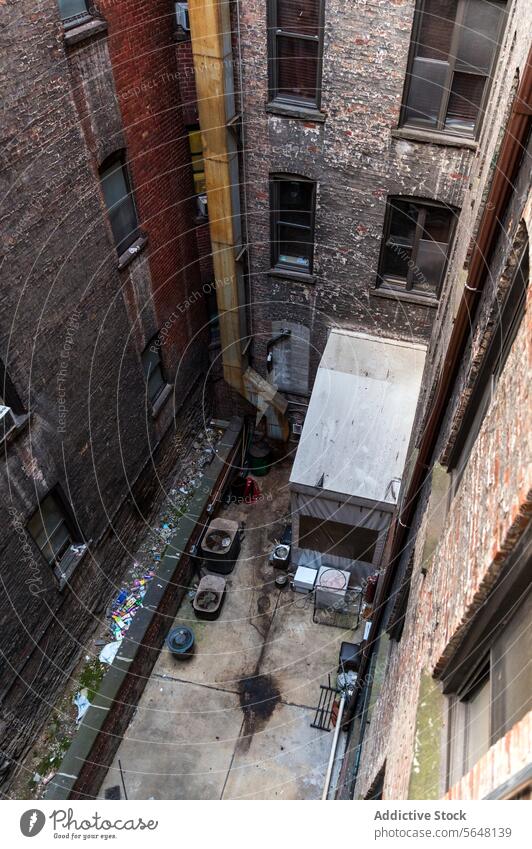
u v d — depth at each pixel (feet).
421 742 12.32
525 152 13.17
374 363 35.78
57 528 30.66
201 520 38.45
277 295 37.83
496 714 9.77
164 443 40.98
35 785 29.30
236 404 46.09
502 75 20.84
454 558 12.59
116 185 30.25
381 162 30.12
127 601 36.35
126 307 32.78
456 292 22.43
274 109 29.99
